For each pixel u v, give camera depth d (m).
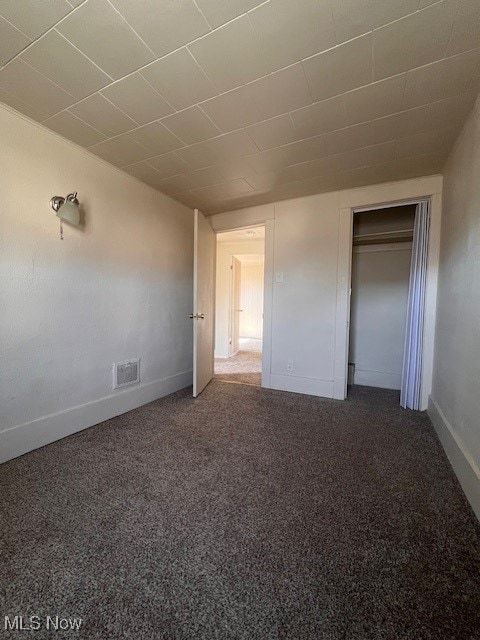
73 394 2.12
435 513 1.32
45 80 1.47
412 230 3.11
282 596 0.92
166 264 3.04
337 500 1.40
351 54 1.30
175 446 1.94
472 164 1.63
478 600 0.91
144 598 0.91
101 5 1.10
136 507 1.33
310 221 3.04
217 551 1.09
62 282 2.02
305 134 1.92
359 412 2.60
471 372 1.51
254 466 1.70
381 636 0.81
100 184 2.27
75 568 1.01
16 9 1.12
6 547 1.10
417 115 1.71
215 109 1.69
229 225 3.53
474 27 1.15
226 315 5.32
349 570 1.02
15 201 1.74
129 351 2.61
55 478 1.56
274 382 3.31
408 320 2.74
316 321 3.06
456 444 1.64
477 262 1.50
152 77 1.45
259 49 1.28
